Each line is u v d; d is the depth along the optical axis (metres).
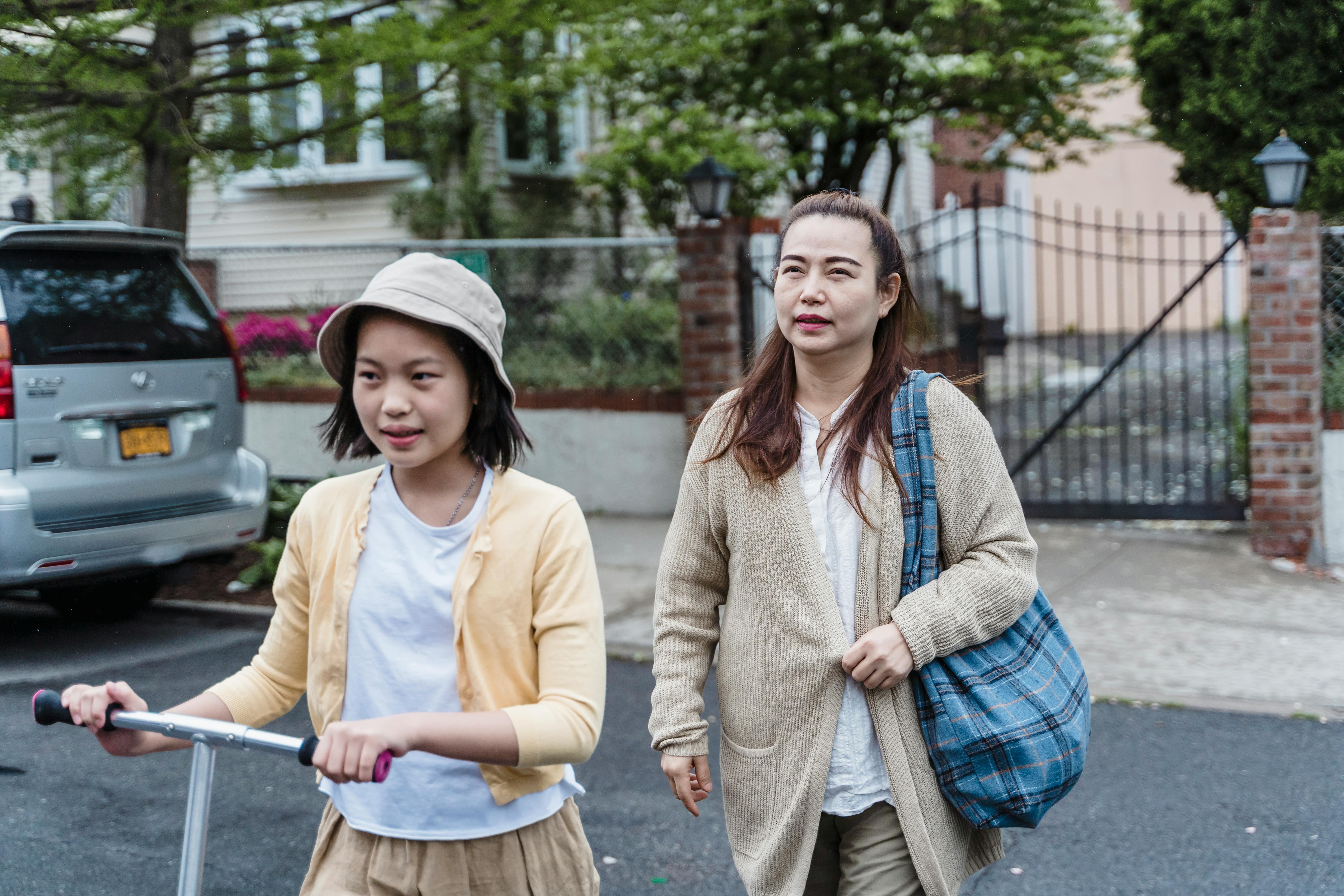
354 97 7.45
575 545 1.80
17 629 6.04
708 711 4.79
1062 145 10.99
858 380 2.09
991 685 1.96
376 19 6.86
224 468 6.05
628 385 8.88
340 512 1.85
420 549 1.79
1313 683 4.87
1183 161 7.79
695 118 9.88
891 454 2.01
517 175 12.66
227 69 7.39
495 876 1.78
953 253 10.43
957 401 2.05
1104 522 7.96
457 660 1.75
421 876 1.77
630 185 10.60
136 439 5.61
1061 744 1.93
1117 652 5.35
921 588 1.97
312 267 11.34
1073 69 10.40
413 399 1.71
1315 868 3.31
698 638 2.16
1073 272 21.95
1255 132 7.12
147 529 5.57
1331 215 7.17
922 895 1.98
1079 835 3.56
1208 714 4.59
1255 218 6.73
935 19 9.66
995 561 1.99
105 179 7.48
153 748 1.73
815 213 2.06
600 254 9.90
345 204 12.12
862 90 9.93
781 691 2.00
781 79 10.07
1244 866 3.33
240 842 3.62
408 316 1.70
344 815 1.83
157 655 5.52
